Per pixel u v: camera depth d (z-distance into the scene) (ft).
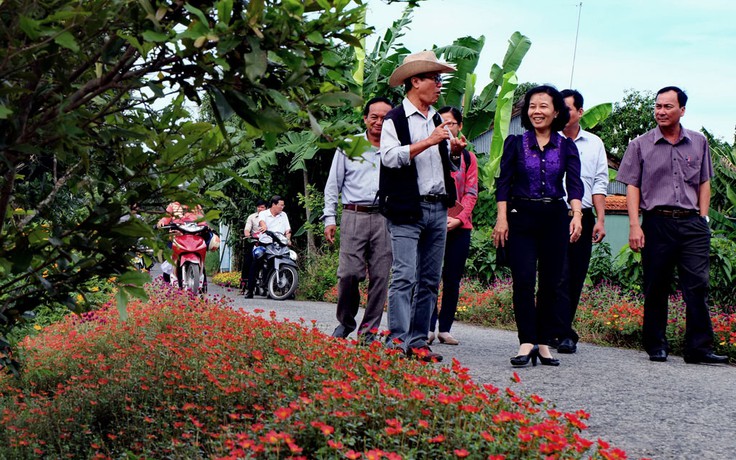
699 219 21.25
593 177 22.99
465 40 53.06
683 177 21.31
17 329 17.56
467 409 9.38
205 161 9.57
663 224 21.30
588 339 25.96
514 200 18.89
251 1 7.01
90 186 9.71
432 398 10.36
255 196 64.13
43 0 7.70
